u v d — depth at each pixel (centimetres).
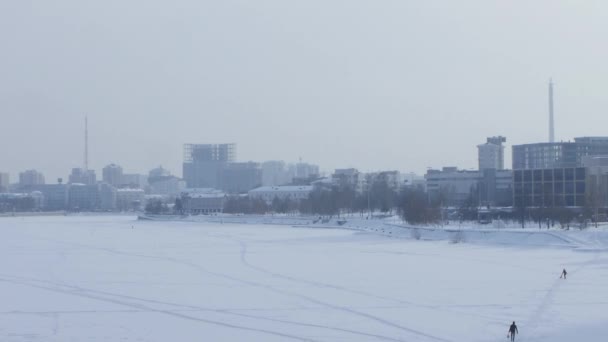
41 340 7294
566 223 19312
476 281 10975
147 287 10706
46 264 14225
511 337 7112
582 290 9969
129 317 8381
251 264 13888
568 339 7156
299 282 11112
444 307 8806
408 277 11562
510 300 9244
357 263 13825
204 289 10444
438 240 19638
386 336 7325
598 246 15975
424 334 7388
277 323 7969
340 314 8431
